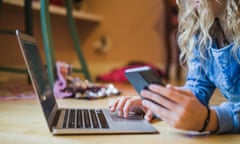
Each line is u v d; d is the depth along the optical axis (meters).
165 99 0.67
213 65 0.92
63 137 0.74
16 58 2.37
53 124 0.77
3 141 0.74
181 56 1.08
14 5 1.95
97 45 3.24
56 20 2.83
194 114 0.67
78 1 3.06
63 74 1.67
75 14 2.64
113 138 0.74
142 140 0.74
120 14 3.22
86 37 3.26
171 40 2.85
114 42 3.25
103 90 1.71
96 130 0.76
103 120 0.85
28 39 0.84
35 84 0.71
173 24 2.72
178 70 2.84
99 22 3.25
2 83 2.05
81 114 0.91
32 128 0.87
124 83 2.51
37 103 1.34
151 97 0.69
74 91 1.58
